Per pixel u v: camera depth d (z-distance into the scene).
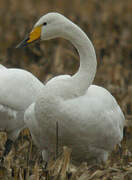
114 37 22.25
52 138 9.67
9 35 21.62
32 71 17.70
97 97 9.71
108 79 17.28
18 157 10.84
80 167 9.75
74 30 9.84
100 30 23.50
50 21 9.90
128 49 21.20
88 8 26.38
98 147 9.90
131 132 13.47
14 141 11.70
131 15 25.06
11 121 11.19
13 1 26.80
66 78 9.55
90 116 9.36
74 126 9.36
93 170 10.05
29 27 22.50
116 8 25.98
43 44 21.09
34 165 10.20
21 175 9.30
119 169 10.06
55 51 19.72
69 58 19.38
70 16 24.31
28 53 20.59
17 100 11.03
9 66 19.72
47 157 10.32
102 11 26.02
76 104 9.35
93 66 9.77
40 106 9.42
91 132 9.48
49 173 9.32
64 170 9.34
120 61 20.58
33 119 9.71
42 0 27.81
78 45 9.86
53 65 18.69
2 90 10.95
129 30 23.28
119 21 24.20
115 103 10.34
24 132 12.09
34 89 11.38
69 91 9.39
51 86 9.41
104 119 9.54
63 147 9.49
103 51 20.95
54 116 9.34
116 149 11.64
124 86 16.88
